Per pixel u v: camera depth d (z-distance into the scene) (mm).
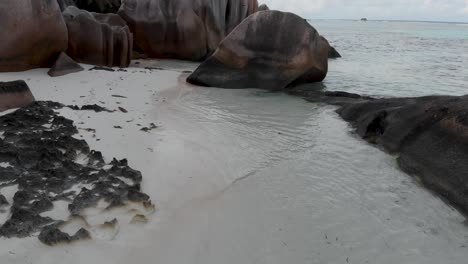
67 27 12500
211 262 3887
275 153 6785
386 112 7828
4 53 10117
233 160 6293
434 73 17094
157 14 17031
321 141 7535
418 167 6109
